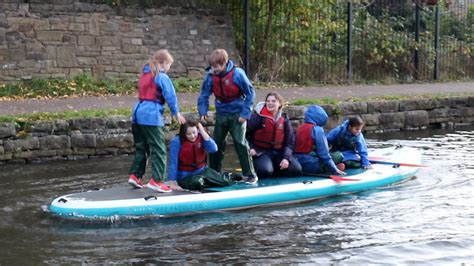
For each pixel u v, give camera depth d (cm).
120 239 865
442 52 2503
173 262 789
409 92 1984
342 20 2314
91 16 1920
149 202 942
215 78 1018
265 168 1066
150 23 1992
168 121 1439
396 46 2391
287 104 1644
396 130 1775
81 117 1373
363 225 923
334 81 2242
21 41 1841
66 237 873
